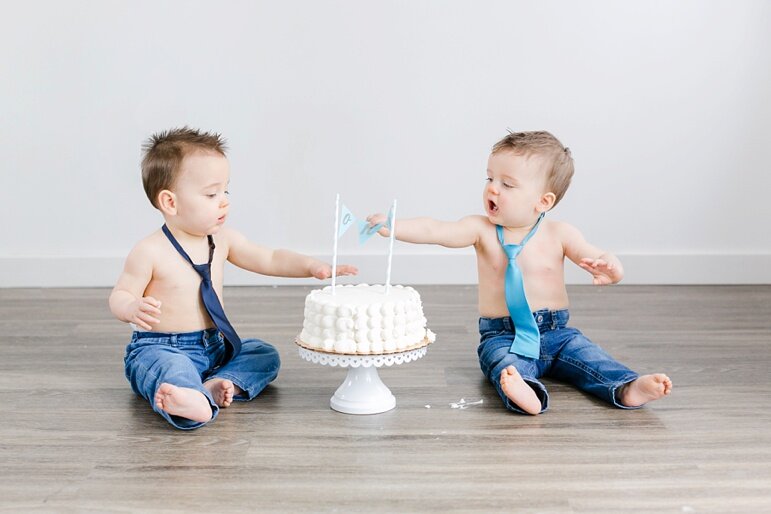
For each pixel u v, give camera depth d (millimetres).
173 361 1772
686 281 3139
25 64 2982
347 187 3088
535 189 1941
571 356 1972
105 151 3043
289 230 3104
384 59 3021
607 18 3016
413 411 1819
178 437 1670
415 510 1383
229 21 2988
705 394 1934
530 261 1999
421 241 1985
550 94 3049
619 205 3117
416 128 3059
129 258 1847
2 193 3047
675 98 3061
